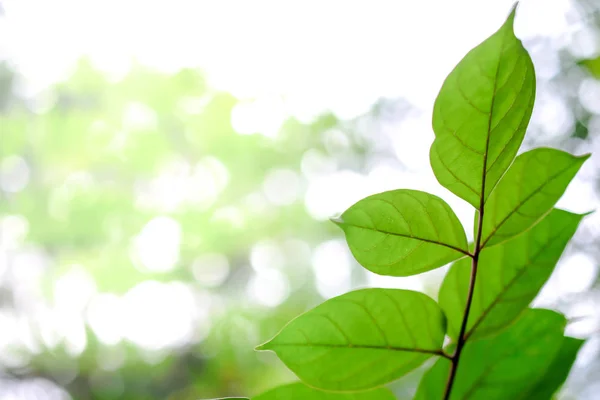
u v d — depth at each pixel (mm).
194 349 4227
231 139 5289
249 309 4336
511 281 506
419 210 440
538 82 2512
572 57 2482
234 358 3941
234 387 3896
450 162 423
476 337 498
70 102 5316
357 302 455
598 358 1886
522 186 456
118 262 4738
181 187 5160
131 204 5012
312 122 5230
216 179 5234
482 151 417
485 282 509
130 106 5320
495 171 424
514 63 393
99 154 5145
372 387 475
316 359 465
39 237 4812
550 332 541
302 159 5273
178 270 4820
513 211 456
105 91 5355
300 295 4766
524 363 536
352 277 4738
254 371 3900
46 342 4238
